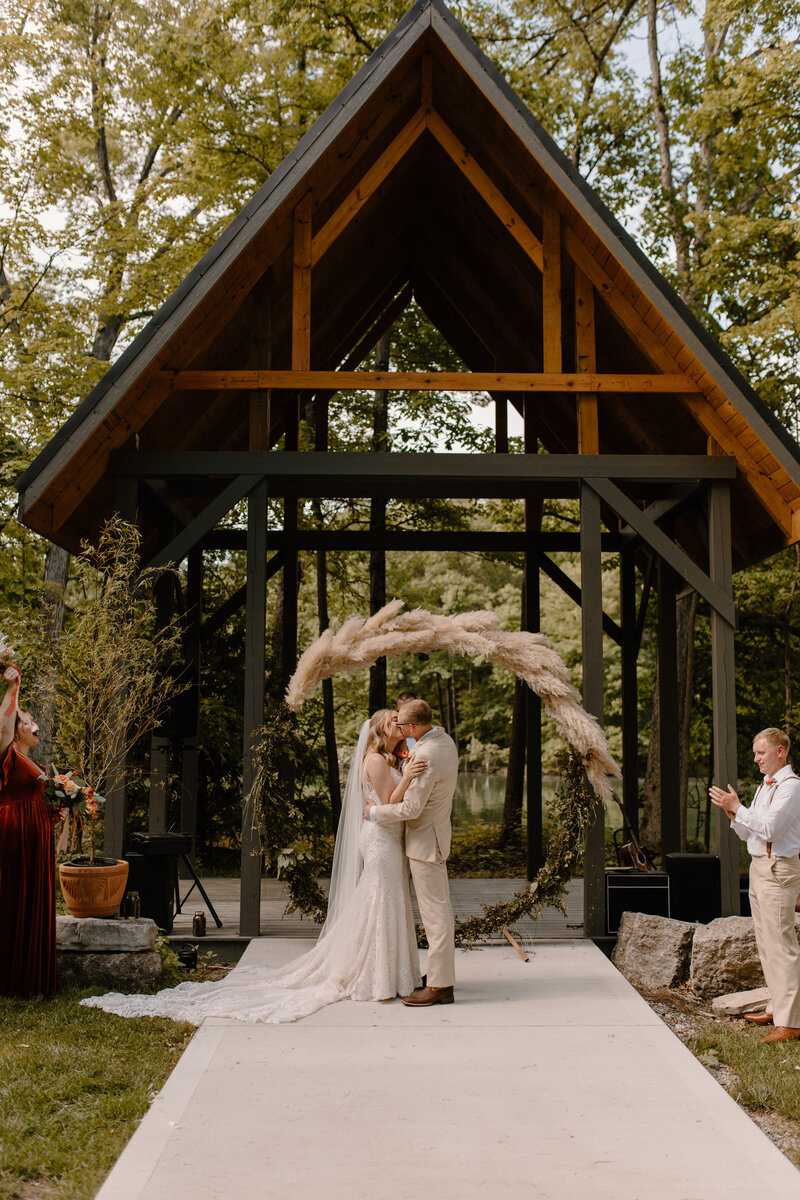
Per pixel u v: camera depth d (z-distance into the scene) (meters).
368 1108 3.89
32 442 13.21
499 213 6.97
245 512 14.02
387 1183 3.29
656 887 6.55
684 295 14.26
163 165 14.93
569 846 6.14
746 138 13.13
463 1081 4.17
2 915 5.19
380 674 12.42
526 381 6.93
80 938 5.47
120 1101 3.93
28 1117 3.76
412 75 7.04
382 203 8.74
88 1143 3.58
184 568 12.67
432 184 8.98
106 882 5.64
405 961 5.32
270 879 9.12
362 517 14.79
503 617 25.30
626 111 14.71
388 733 5.48
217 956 6.39
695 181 15.20
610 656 22.03
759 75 12.38
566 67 15.12
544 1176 3.35
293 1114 3.83
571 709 6.03
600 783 6.10
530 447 9.60
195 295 6.43
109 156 17.28
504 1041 4.64
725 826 6.61
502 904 6.18
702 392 6.89
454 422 13.98
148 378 6.77
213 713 11.64
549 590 23.89
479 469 6.86
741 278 13.38
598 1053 4.50
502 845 12.77
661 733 8.60
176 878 7.09
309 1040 4.63
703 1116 3.86
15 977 5.18
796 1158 3.62
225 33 14.02
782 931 4.97
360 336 10.94
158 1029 4.78
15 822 5.20
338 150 6.87
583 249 7.00
